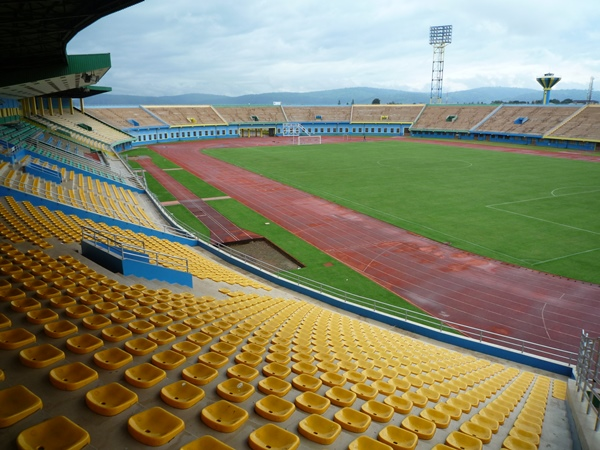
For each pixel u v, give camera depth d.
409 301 21.39
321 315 16.34
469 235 30.81
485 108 102.00
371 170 56.81
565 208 37.25
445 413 8.47
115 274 14.71
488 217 34.94
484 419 8.58
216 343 9.94
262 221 34.38
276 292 20.17
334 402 7.88
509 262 25.98
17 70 26.23
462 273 24.55
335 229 32.38
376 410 7.84
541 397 11.66
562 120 85.56
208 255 25.95
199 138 100.75
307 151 76.94
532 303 21.14
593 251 27.50
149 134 90.75
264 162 64.25
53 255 15.27
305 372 9.34
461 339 17.34
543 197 41.22
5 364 7.08
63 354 7.47
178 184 48.25
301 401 7.58
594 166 58.56
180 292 15.04
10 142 34.59
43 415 5.92
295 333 12.67
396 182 48.94
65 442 5.29
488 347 16.84
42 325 8.79
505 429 8.59
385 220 34.44
